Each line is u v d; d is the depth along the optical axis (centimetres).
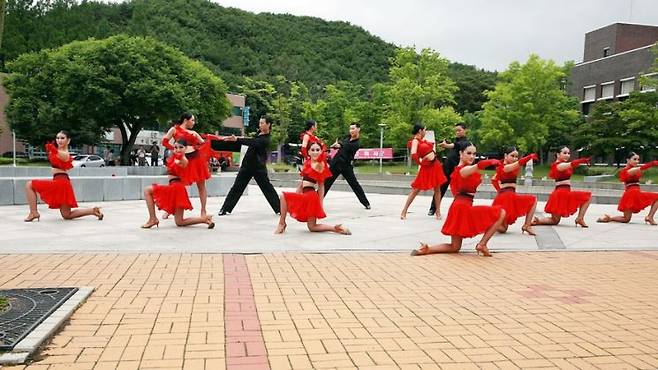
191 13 8600
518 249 772
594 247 811
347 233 859
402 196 1798
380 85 4684
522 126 3644
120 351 346
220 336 378
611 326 424
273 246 739
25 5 5497
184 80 3409
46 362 327
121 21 7388
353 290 516
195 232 851
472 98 5838
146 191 877
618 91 4525
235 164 4356
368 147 4800
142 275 554
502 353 358
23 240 750
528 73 3584
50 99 3516
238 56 7688
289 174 3102
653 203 1145
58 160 941
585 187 2936
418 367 330
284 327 401
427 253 710
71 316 414
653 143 3334
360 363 335
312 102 5772
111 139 5534
